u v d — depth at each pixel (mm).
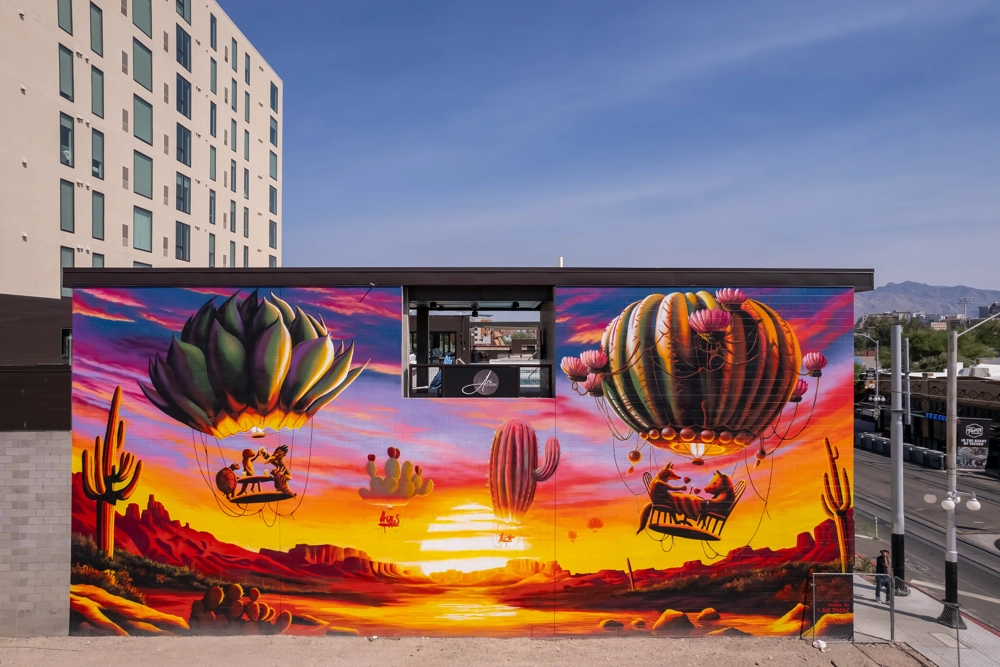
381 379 14008
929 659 13469
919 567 22000
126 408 14039
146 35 32062
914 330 92188
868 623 15422
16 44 23297
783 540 14070
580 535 14023
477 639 13914
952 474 16766
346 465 14023
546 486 14016
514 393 14359
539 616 13992
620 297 14062
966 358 81000
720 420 14055
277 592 14055
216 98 40312
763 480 14062
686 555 14047
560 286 14031
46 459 14047
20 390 14016
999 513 30141
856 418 69312
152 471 14055
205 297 14016
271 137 49781
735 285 14047
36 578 14047
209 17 39281
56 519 14055
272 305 14047
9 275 23016
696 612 14039
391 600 14008
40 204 24562
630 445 14039
